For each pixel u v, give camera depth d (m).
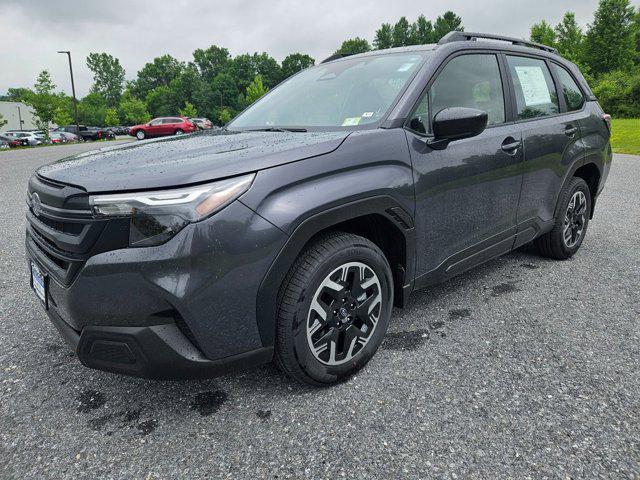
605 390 2.21
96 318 1.85
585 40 69.88
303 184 2.00
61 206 1.90
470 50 2.96
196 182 1.79
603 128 4.16
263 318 1.96
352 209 2.12
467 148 2.71
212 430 2.00
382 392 2.23
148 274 1.76
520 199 3.22
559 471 1.73
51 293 2.08
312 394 2.23
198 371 1.91
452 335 2.77
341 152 2.14
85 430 2.02
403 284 2.52
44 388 2.33
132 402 2.21
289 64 108.19
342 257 2.14
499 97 3.10
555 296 3.30
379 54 3.11
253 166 1.90
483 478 1.71
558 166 3.56
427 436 1.93
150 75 121.94
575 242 4.07
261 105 3.29
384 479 1.71
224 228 1.80
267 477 1.74
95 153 2.38
